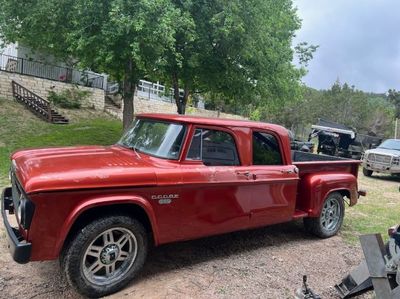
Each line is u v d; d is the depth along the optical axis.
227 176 4.50
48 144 14.96
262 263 4.84
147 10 11.32
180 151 4.24
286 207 5.28
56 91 24.22
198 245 5.29
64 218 3.43
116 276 3.84
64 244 3.61
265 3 14.03
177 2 13.41
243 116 42.97
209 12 13.72
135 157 4.28
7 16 13.50
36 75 24.88
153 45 11.77
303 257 5.15
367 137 22.23
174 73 15.67
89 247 3.63
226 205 4.55
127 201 3.73
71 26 12.73
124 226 3.80
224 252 5.12
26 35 14.16
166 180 3.98
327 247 5.63
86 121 21.58
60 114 21.25
